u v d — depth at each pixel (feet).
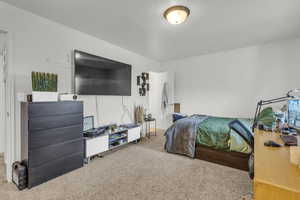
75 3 6.06
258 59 11.05
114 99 11.20
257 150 3.62
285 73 10.12
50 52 7.50
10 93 6.29
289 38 9.70
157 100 16.30
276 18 7.07
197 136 8.65
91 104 9.47
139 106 13.51
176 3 5.96
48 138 6.23
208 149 8.28
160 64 16.52
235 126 7.38
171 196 5.33
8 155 6.32
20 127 6.41
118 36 9.41
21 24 6.50
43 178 6.07
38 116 5.92
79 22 7.67
